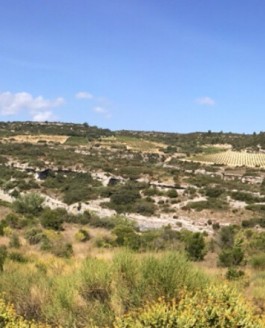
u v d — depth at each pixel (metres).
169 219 70.56
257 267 22.70
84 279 7.81
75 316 7.21
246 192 85.75
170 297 6.97
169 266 7.57
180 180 98.00
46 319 7.36
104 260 9.28
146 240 31.20
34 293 8.42
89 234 38.16
